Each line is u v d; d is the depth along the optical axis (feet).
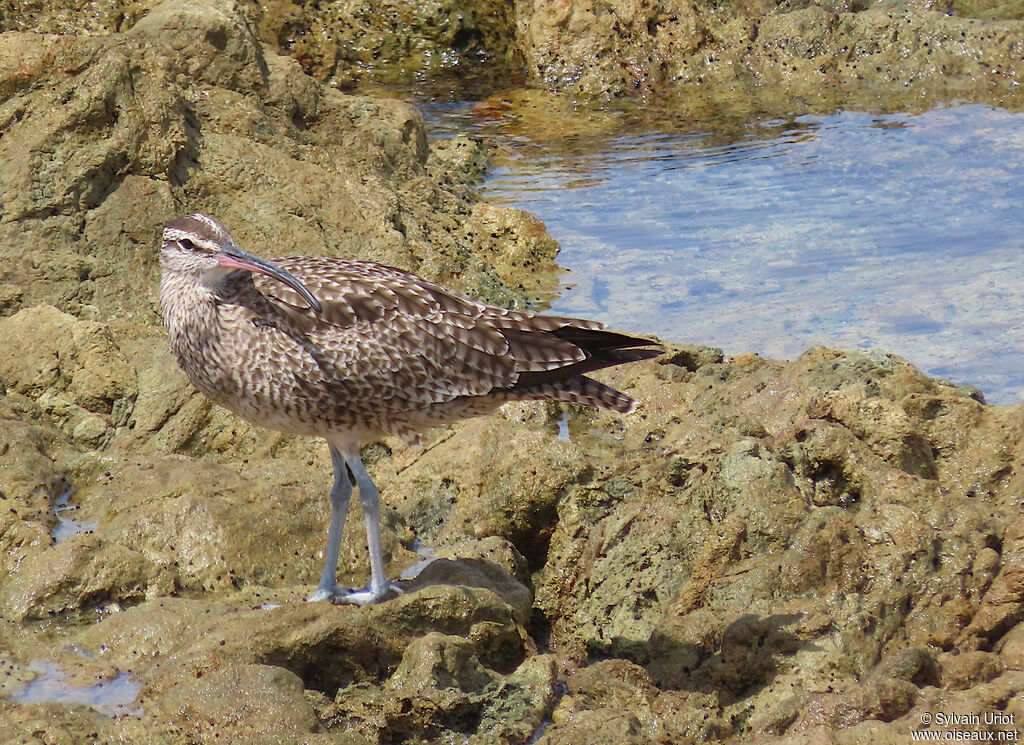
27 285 51.62
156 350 48.75
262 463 42.52
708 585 36.81
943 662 33.94
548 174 75.72
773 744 31.07
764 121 84.33
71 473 43.01
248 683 32.07
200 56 60.70
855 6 96.43
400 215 61.36
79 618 36.50
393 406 36.19
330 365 35.17
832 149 78.02
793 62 91.25
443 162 74.69
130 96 55.47
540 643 38.34
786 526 37.35
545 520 41.11
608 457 43.01
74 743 30.99
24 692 33.24
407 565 39.45
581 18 92.02
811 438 41.16
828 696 32.58
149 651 34.60
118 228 53.83
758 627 34.78
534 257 64.39
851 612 35.24
